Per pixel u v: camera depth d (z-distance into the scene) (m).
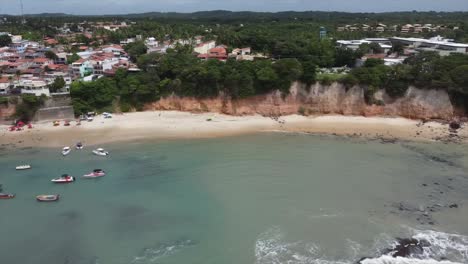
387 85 108.38
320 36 185.00
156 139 92.00
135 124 101.69
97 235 55.12
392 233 54.50
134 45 166.00
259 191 66.88
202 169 75.69
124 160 80.06
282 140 92.00
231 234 54.84
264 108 111.31
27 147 86.88
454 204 62.62
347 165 77.44
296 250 51.09
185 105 112.94
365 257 49.41
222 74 111.25
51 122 102.19
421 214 59.59
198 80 111.75
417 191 66.94
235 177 72.25
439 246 51.44
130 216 59.84
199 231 55.72
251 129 99.94
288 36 169.00
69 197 65.69
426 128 100.31
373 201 63.38
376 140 92.00
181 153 83.75
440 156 82.12
